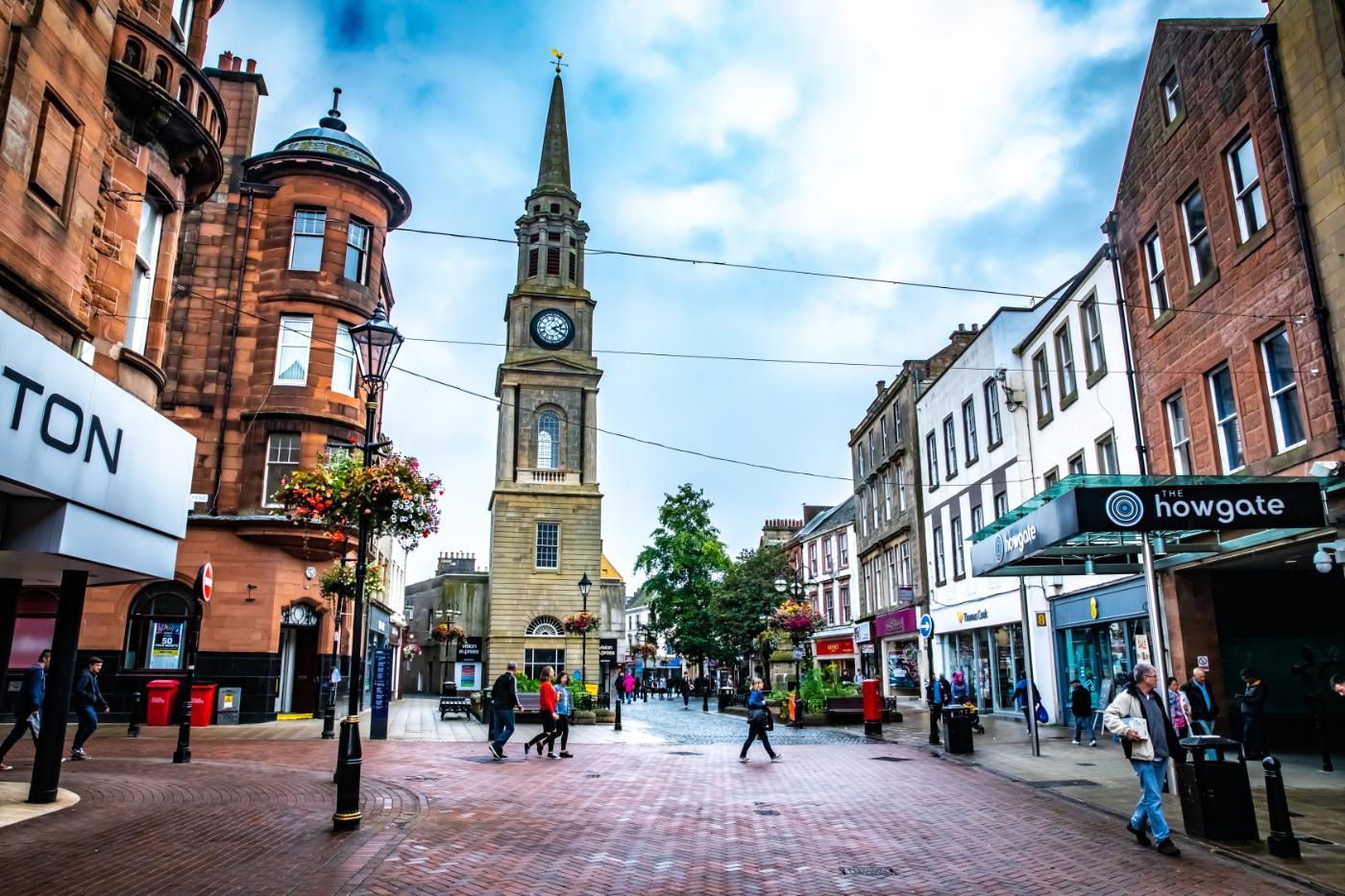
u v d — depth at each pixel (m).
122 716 22.55
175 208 13.79
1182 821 9.93
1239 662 16.69
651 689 62.44
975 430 28.52
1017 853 8.73
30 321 9.84
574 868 7.95
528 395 49.09
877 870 8.05
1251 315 14.67
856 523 43.09
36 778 9.81
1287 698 16.70
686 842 9.15
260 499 25.12
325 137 27.95
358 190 27.92
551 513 47.03
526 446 48.16
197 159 14.01
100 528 10.19
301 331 26.39
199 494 24.88
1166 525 11.71
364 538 10.48
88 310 11.24
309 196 27.12
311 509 13.28
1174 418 17.48
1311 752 15.98
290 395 25.84
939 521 31.94
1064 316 22.50
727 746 19.22
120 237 12.14
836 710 26.09
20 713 12.84
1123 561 16.75
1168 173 17.16
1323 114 13.05
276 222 26.92
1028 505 14.01
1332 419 12.82
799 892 7.31
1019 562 15.95
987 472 27.41
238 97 28.02
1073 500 11.75
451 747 18.14
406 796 11.31
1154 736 8.94
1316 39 13.16
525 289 51.00
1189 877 7.78
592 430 49.03
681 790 12.62
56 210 10.28
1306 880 7.46
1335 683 13.12
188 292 24.31
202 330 26.08
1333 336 12.87
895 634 35.88
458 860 8.03
